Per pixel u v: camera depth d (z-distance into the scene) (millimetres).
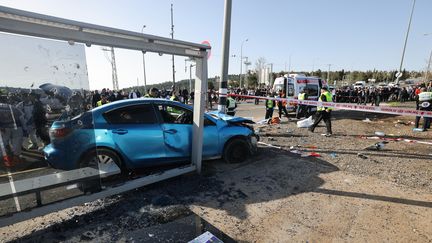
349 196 3709
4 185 2641
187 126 4492
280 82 15281
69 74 2977
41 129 2844
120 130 3934
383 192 3832
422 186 4043
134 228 2895
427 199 3602
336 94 25750
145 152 4121
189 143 4508
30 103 2754
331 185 4094
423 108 8992
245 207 3402
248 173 4602
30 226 2928
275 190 3916
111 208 3342
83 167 3133
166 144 4281
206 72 4152
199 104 4223
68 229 2877
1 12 2197
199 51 4012
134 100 4234
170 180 4250
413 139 7734
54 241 2666
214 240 2643
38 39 2701
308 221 3076
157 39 3346
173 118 4602
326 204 3486
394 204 3471
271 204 3486
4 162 2637
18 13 2262
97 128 3842
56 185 2943
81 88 3096
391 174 4555
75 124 3092
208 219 3105
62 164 2992
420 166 4980
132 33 3082
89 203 3463
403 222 3039
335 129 9531
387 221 3064
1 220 2561
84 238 2715
